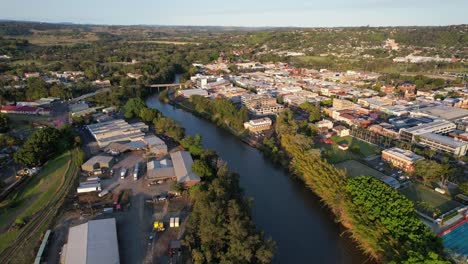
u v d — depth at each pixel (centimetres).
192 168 15925
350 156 19912
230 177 14488
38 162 17700
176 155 18162
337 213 14088
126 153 19500
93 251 10356
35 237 11894
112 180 16062
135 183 15762
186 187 15188
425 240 10538
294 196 16075
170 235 11906
